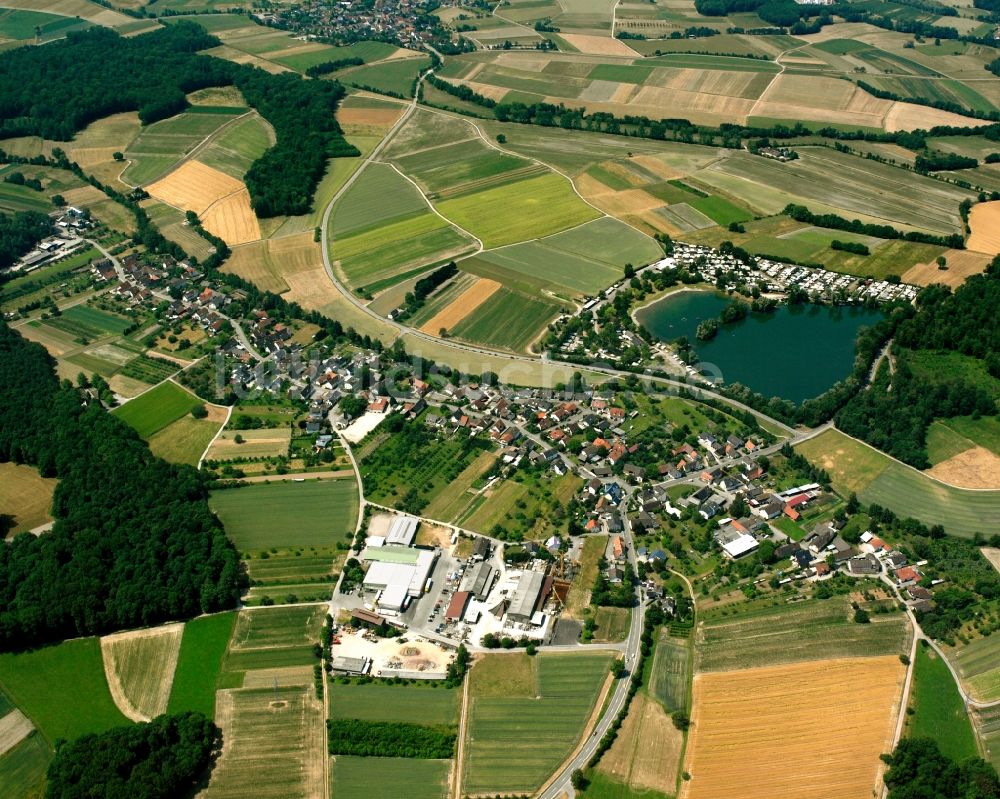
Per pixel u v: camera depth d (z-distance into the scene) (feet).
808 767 578.66
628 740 602.03
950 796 543.39
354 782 581.94
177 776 570.87
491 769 587.68
